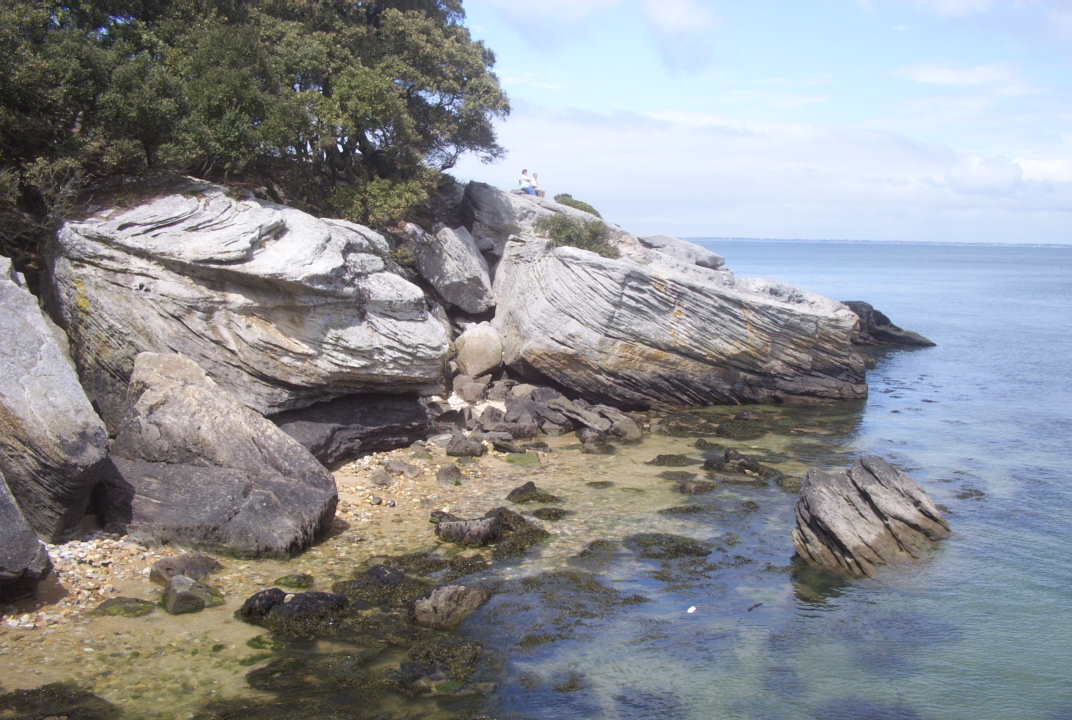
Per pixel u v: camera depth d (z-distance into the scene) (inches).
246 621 590.6
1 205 946.7
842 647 605.3
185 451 767.7
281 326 945.5
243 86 1151.0
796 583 710.5
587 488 946.7
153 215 956.0
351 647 566.3
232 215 991.6
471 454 1055.0
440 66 1508.4
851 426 1290.6
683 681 550.0
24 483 669.9
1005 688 557.3
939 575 727.7
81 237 905.5
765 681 555.2
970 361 2012.8
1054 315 3265.3
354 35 1455.5
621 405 1379.2
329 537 768.3
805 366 1482.5
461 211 1685.5
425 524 813.2
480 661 559.5
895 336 2297.0
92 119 1028.5
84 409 685.9
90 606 596.7
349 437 986.7
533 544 769.6
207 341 923.4
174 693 497.0
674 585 694.5
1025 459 1103.0
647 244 2037.4
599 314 1326.3
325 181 1438.2
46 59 989.8
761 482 982.4
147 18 1311.5
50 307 947.3
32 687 491.2
